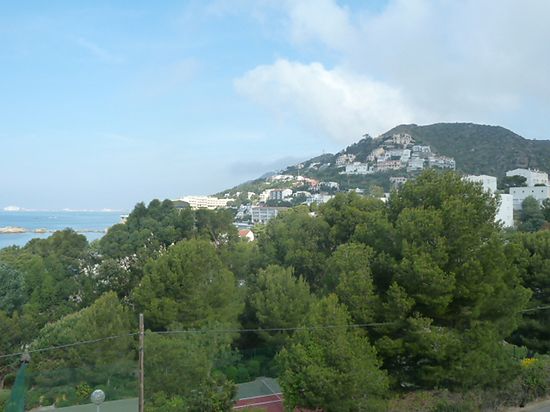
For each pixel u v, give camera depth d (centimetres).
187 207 5553
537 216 8825
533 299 2998
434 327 2155
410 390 2322
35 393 2603
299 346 1977
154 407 2228
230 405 2045
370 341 2241
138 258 4569
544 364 2669
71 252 4888
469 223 2275
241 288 3959
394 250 2359
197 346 2767
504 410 2392
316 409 2052
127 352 2983
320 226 4362
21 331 3597
